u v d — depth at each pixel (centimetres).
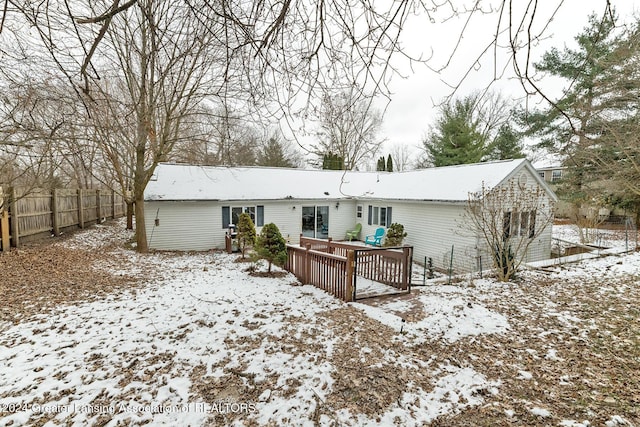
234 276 812
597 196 1608
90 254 959
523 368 383
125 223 1677
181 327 452
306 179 1717
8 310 493
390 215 1441
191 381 330
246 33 204
